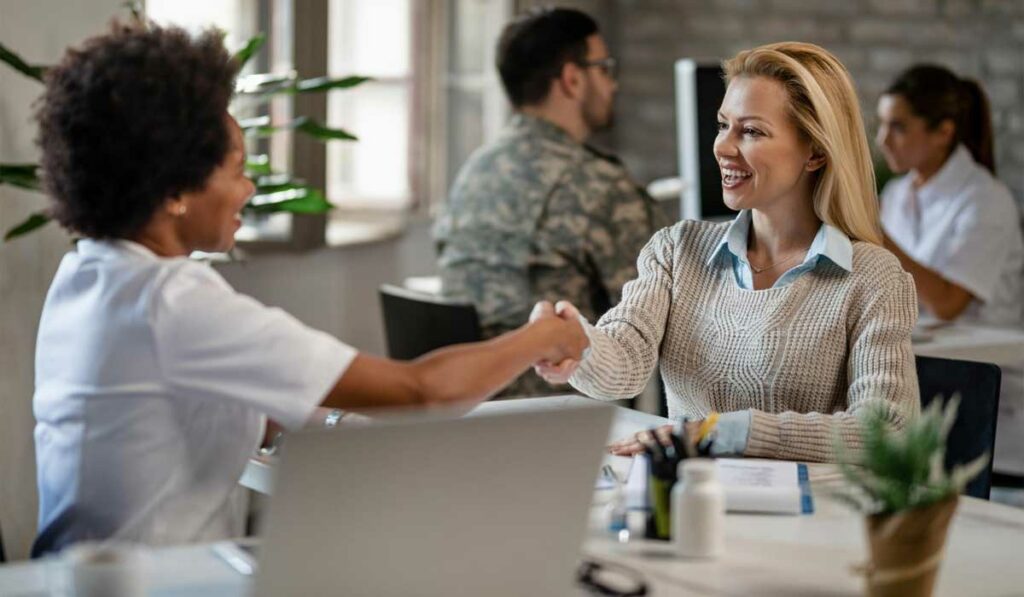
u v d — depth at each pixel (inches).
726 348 96.1
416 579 58.7
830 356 93.5
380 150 237.6
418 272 237.6
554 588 61.6
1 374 132.5
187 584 62.9
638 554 69.0
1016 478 167.6
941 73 177.0
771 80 94.5
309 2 188.1
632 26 260.7
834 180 94.7
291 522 56.4
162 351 68.3
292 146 189.6
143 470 69.2
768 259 98.0
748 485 78.0
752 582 64.5
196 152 70.2
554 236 154.6
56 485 70.8
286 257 196.5
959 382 100.9
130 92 68.5
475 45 235.3
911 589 60.9
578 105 158.6
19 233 122.0
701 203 180.7
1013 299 179.2
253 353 68.4
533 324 82.3
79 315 70.1
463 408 73.8
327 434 56.2
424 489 58.2
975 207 173.9
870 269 94.3
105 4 137.9
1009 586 64.7
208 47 71.9
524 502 60.2
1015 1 240.7
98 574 57.7
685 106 181.8
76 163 69.2
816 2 253.6
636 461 81.3
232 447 71.7
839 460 65.1
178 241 72.7
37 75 120.7
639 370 96.8
